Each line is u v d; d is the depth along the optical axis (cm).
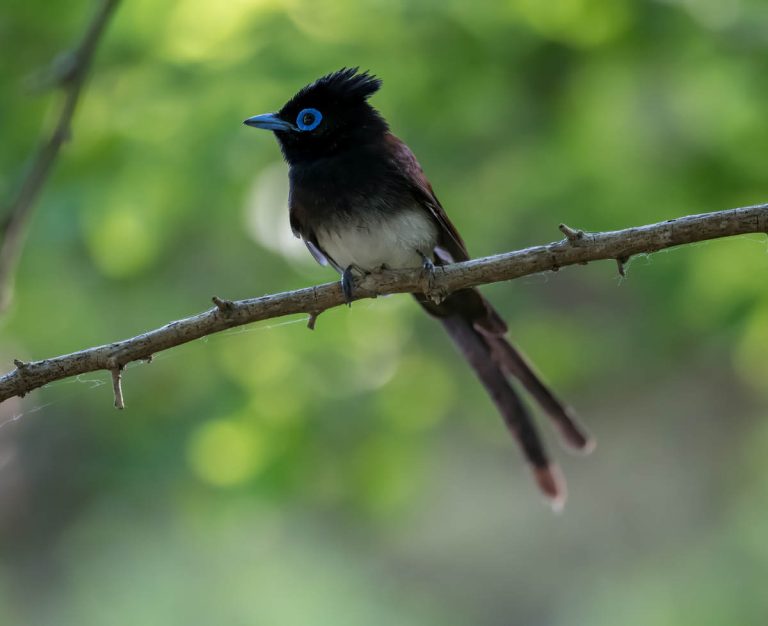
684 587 1775
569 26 1210
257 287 1414
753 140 1223
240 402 1381
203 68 1225
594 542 2086
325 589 1900
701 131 1253
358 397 1421
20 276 1359
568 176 1285
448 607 2119
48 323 1437
